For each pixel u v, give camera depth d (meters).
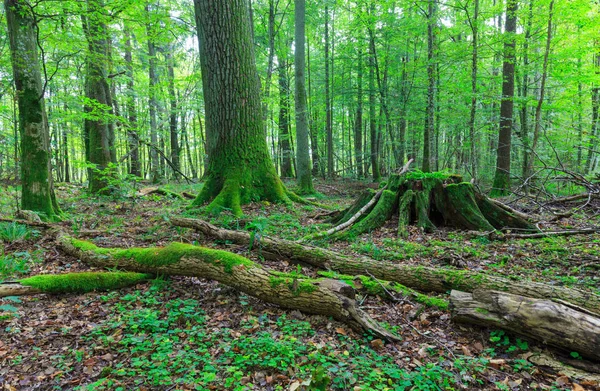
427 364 2.81
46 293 4.17
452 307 3.38
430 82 14.29
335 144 28.02
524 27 13.90
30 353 3.06
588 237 6.05
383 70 18.94
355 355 2.97
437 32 13.79
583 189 14.59
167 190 12.25
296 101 13.07
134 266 4.75
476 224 6.84
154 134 18.05
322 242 6.13
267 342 3.03
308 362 2.82
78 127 18.09
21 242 6.02
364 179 21.33
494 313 3.14
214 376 2.58
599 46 13.51
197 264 4.28
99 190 11.65
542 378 2.67
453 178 7.64
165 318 3.64
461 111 15.41
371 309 3.79
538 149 15.41
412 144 20.91
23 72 7.06
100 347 3.11
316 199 11.95
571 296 3.27
